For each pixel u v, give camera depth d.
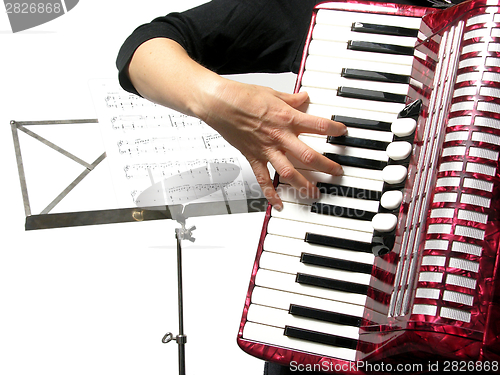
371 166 0.93
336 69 0.98
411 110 0.87
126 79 1.12
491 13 0.77
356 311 0.88
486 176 0.70
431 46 0.88
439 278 0.67
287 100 0.95
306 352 0.88
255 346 0.90
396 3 1.03
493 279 0.65
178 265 1.45
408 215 0.80
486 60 0.75
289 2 1.14
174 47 1.05
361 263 0.89
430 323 0.67
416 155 0.84
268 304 0.91
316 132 0.92
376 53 0.97
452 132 0.74
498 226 0.67
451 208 0.70
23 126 1.31
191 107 0.95
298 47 1.17
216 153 1.29
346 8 1.00
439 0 1.00
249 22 1.14
